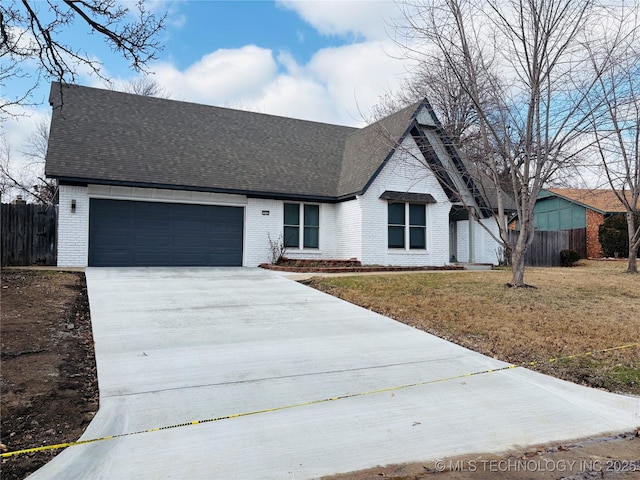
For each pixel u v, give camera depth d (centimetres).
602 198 2695
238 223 1648
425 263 1706
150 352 635
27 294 904
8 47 884
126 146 1543
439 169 1387
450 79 1240
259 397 506
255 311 898
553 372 625
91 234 1436
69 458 366
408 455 392
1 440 389
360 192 1576
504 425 458
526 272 1584
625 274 1544
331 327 808
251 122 1995
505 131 1109
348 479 352
